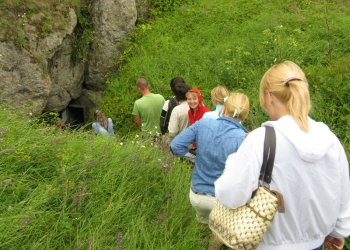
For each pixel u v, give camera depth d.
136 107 7.03
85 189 3.68
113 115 8.98
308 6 11.02
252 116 7.25
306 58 8.96
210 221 2.42
